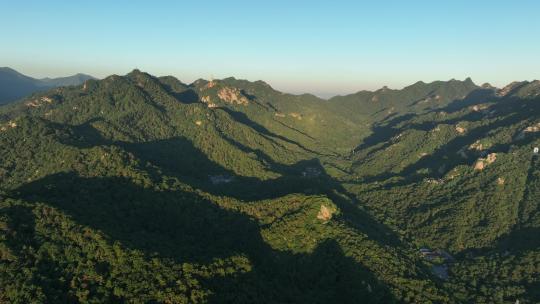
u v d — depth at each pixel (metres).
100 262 177.38
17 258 165.12
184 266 187.00
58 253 175.38
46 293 154.88
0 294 150.75
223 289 183.75
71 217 197.00
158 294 166.25
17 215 188.38
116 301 162.38
